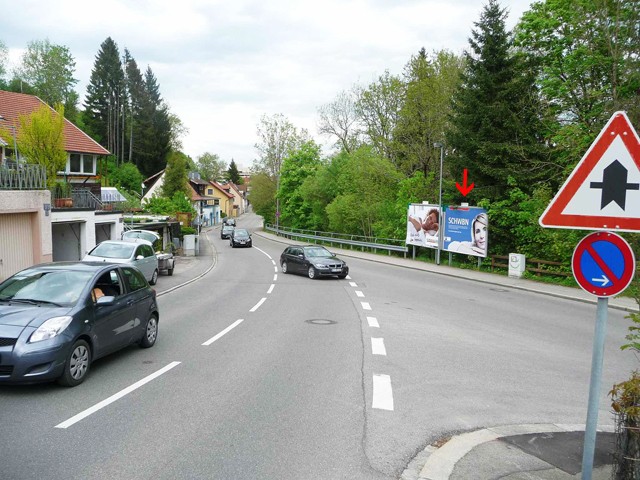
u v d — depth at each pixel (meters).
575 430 5.60
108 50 71.56
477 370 8.16
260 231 81.62
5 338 6.33
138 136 75.19
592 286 3.53
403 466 4.66
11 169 16.33
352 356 8.79
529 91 25.00
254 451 4.86
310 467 4.57
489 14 25.98
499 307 15.59
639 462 3.63
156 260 19.80
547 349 9.95
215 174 139.38
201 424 5.51
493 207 25.31
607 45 19.94
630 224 3.48
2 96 31.39
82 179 34.81
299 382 7.18
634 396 3.70
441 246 29.20
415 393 6.86
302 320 12.33
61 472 4.30
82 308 7.10
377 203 39.00
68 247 22.03
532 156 24.47
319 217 52.84
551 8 23.84
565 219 3.59
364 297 16.78
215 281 21.61
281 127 69.81
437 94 35.62
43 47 62.53
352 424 5.65
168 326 11.44
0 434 5.11
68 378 6.63
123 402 6.17
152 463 4.53
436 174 35.88
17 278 7.80
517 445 5.11
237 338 10.16
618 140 3.50
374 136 45.41
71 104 66.19
